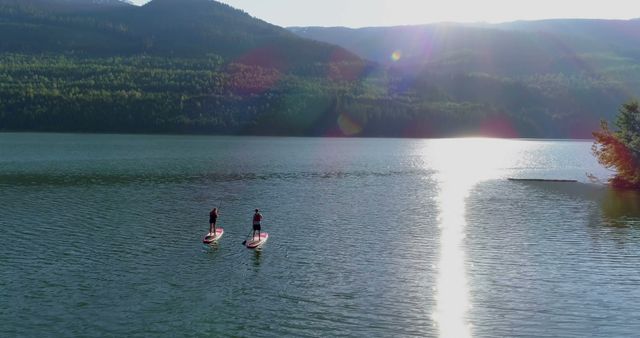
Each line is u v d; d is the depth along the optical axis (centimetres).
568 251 5497
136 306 3953
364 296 4209
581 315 3903
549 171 13812
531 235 6178
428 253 5381
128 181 10344
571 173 13312
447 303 4097
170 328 3625
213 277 4588
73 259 5022
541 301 4150
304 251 5406
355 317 3834
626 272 4831
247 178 11188
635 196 9188
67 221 6594
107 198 8319
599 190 9944
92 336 3491
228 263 4978
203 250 5406
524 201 8600
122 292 4212
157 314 3828
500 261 5131
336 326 3694
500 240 5925
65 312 3834
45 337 3466
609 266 5006
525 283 4534
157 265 4888
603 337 3572
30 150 16725
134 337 3494
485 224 6769
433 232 6288
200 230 6253
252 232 6181
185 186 9838
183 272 4703
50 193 8700
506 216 7306
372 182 10950
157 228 6316
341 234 6144
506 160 17162
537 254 5378
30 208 7375
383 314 3891
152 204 7875
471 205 8194
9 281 4403
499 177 12250
